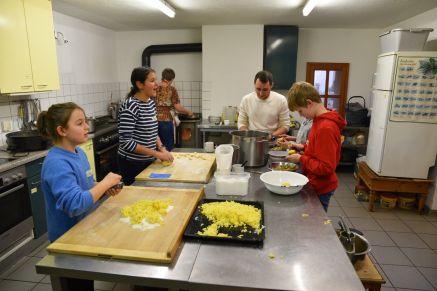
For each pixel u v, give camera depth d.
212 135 4.84
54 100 3.73
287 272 0.99
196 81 5.34
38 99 3.39
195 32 5.14
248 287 0.93
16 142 2.65
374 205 3.61
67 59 3.98
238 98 4.87
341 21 4.38
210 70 4.82
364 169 3.67
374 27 4.87
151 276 0.98
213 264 1.03
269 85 2.73
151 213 1.30
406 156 3.28
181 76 5.35
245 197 1.59
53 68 3.07
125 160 2.31
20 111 3.16
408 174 3.32
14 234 2.42
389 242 2.80
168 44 5.17
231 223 1.26
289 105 1.79
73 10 3.66
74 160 1.34
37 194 2.64
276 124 2.94
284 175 1.79
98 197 1.27
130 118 2.17
